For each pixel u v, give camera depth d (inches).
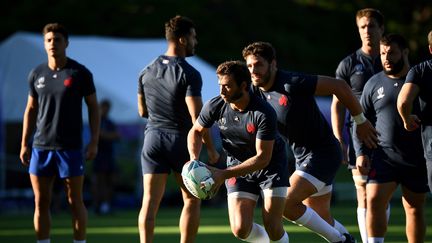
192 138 1061.1
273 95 1084.5
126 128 2805.1
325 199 1174.3
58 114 1256.2
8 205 2677.2
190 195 1185.4
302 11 4566.9
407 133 1126.4
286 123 1091.9
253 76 1063.6
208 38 4163.4
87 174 2864.2
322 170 1114.1
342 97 1072.2
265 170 1064.2
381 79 1149.1
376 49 1269.7
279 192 1062.4
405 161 1129.4
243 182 1071.6
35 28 3956.7
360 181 1259.2
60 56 1263.5
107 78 2613.2
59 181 2434.8
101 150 2397.9
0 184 2682.1
